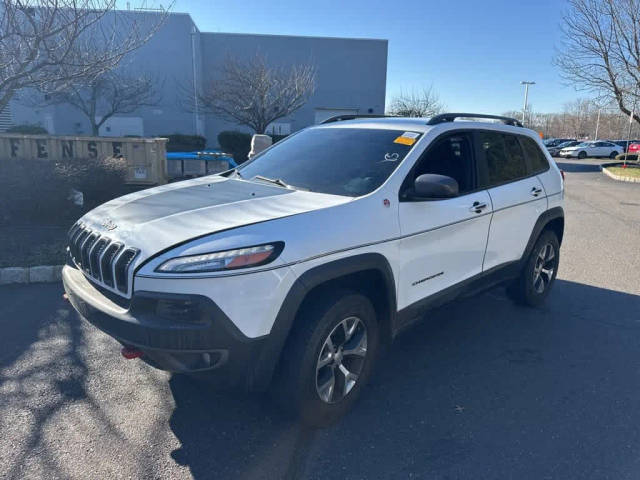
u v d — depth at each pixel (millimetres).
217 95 24438
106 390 3441
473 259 4055
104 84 24297
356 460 2795
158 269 2520
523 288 5023
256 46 35375
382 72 37125
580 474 2705
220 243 2566
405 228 3305
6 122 23750
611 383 3713
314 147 4031
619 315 5090
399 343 4340
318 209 2943
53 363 3789
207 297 2463
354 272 3055
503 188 4352
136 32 8508
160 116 32594
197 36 33250
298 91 23844
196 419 3143
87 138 10109
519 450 2902
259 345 2627
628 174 22203
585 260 7305
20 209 7332
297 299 2684
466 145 4141
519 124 5039
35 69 6758
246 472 2684
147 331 2492
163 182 10578
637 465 2785
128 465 2711
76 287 3012
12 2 6605
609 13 21766
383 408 3316
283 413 2982
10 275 5582
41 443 2869
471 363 3982
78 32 6965
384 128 3990
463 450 2895
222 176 4184
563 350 4254
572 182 20375
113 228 2949
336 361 3055
